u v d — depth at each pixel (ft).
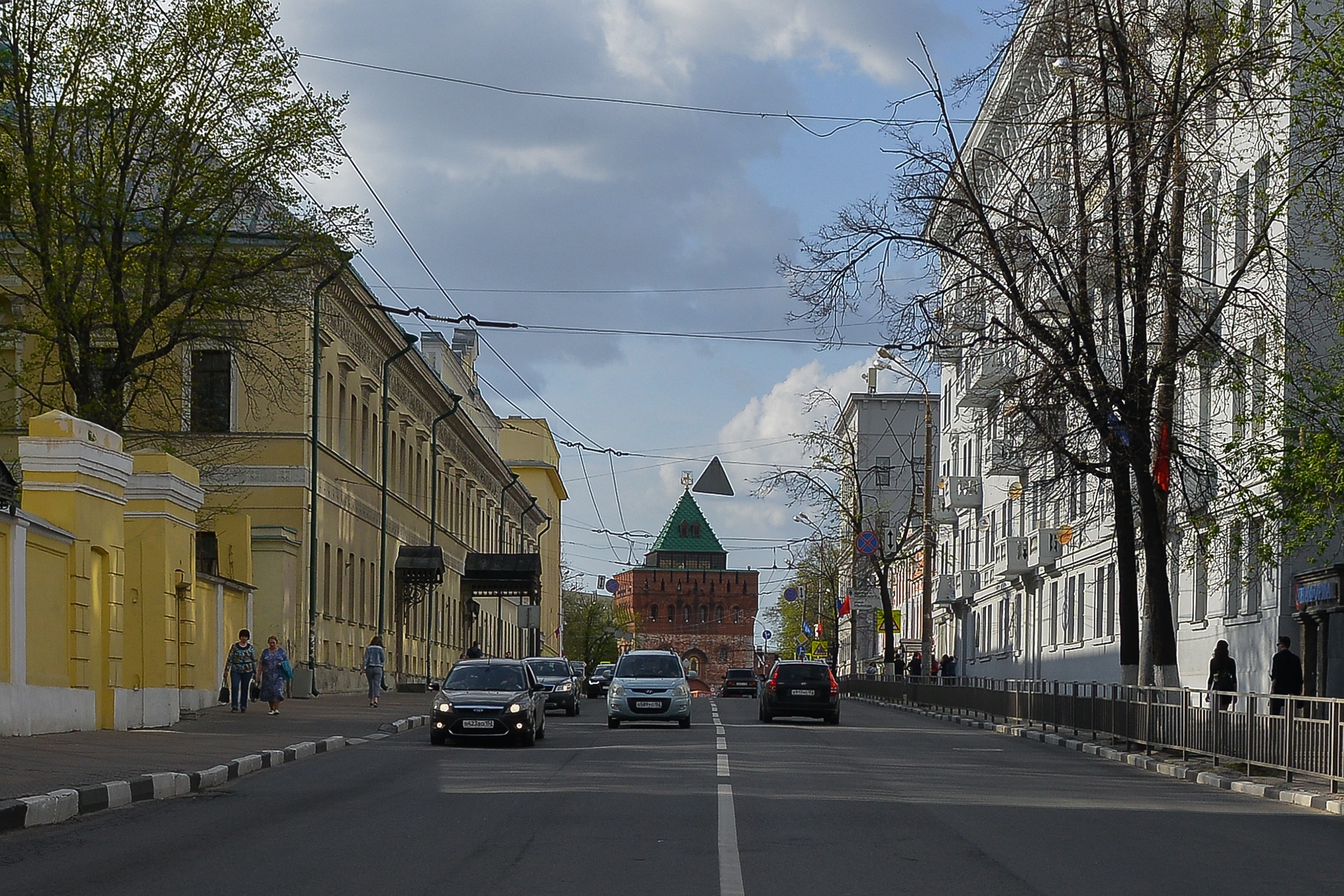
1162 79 87.76
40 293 113.09
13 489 78.64
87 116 107.96
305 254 113.80
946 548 259.39
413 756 81.56
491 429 338.34
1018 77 95.86
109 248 109.29
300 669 145.59
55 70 107.96
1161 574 89.35
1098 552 155.12
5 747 71.72
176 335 111.04
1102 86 88.69
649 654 123.13
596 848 41.75
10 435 140.46
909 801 56.80
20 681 78.95
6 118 110.11
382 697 160.45
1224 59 85.46
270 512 147.23
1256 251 84.58
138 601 98.53
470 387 301.63
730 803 54.49
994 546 208.54
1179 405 111.34
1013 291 89.86
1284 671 85.76
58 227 109.19
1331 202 81.51
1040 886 35.94
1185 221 90.74
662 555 570.46
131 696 94.43
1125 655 96.68
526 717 90.94
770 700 130.62
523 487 329.52
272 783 64.13
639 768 72.43
